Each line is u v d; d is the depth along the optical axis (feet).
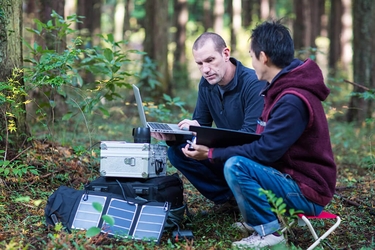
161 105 21.26
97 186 11.66
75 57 15.94
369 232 12.57
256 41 10.68
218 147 10.93
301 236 12.13
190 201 14.92
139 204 11.26
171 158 13.29
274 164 10.75
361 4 33.83
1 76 15.01
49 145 17.08
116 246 10.59
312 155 10.44
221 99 13.12
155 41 40.57
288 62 10.62
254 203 10.48
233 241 11.62
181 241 11.27
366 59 33.78
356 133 29.76
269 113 10.53
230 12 85.20
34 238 10.83
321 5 82.48
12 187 14.02
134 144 11.45
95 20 60.64
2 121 15.01
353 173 20.29
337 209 14.34
